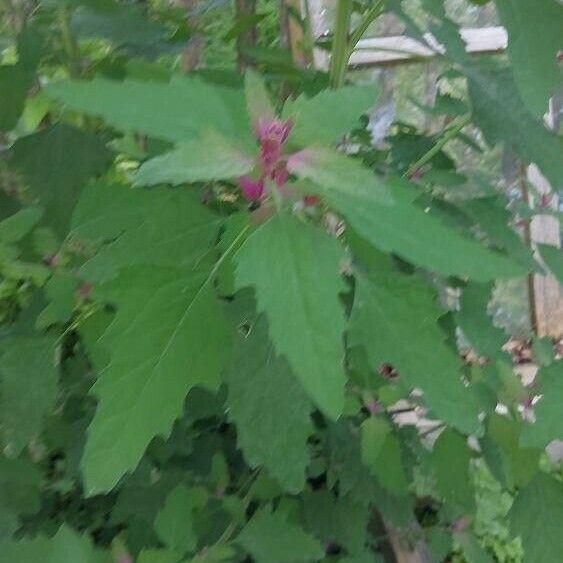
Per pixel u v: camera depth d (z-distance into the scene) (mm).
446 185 393
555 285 917
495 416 368
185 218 249
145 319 215
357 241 271
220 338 226
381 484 395
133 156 362
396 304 256
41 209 315
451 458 381
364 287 258
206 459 436
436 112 435
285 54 395
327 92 212
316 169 203
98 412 206
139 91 195
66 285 310
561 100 677
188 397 376
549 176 333
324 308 187
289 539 367
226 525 402
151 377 212
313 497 449
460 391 249
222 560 358
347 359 349
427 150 432
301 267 190
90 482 203
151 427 211
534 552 359
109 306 321
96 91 191
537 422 305
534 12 260
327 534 443
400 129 497
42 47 378
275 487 403
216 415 416
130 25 397
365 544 514
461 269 203
